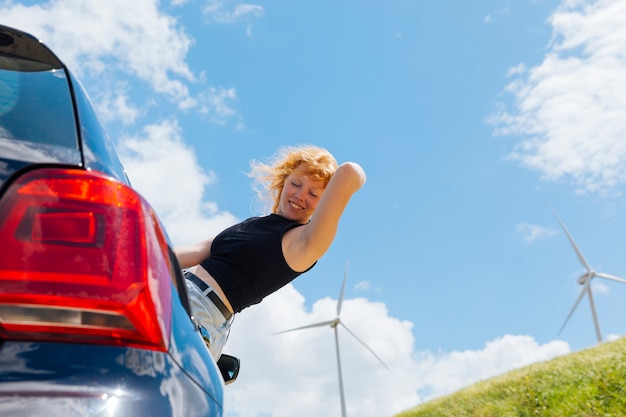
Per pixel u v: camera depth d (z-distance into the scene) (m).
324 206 2.84
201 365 1.31
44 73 1.44
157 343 1.16
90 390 1.04
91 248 1.11
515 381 13.66
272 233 2.96
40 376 1.02
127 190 1.21
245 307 2.96
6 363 1.02
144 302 1.15
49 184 1.13
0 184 1.10
